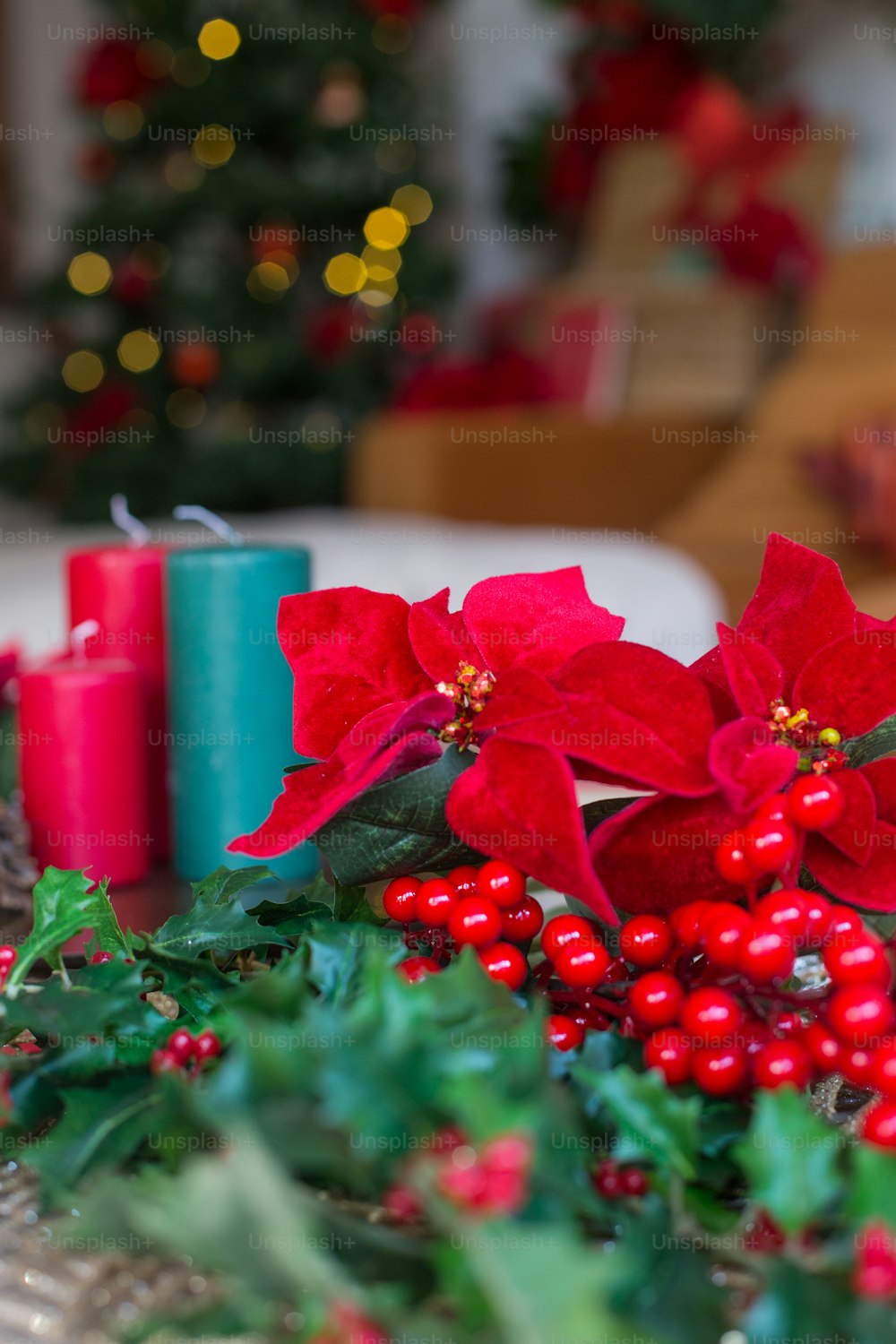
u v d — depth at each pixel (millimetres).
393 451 3309
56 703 886
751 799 637
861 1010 616
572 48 4375
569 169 4293
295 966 659
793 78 3975
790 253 3590
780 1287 581
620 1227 606
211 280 4492
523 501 3309
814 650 697
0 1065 647
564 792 641
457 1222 548
